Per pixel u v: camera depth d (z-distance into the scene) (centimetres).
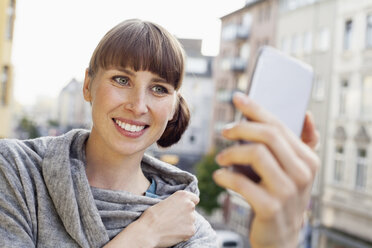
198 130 3028
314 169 35
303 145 36
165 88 98
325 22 1664
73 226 96
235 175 36
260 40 2206
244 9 2330
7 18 1116
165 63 96
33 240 96
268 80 45
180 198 104
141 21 100
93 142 104
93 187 103
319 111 1628
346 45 1556
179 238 100
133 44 94
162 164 119
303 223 37
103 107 94
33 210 97
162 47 96
